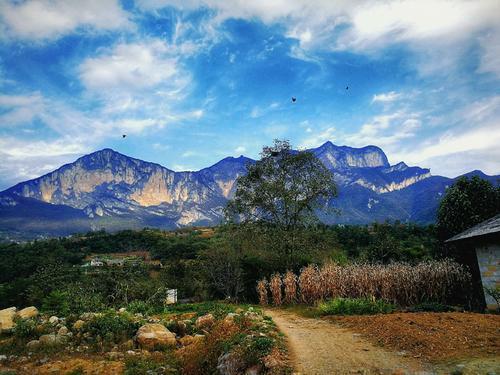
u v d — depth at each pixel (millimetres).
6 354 12570
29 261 70625
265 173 36438
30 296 37500
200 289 42156
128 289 33438
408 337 10008
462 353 8367
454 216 27266
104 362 11570
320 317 17188
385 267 20969
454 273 18844
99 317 15969
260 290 28688
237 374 8961
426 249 40531
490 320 11062
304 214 35344
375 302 17562
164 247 95688
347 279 20594
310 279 23125
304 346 10727
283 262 33406
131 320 16297
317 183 34719
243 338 10773
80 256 90375
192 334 15500
